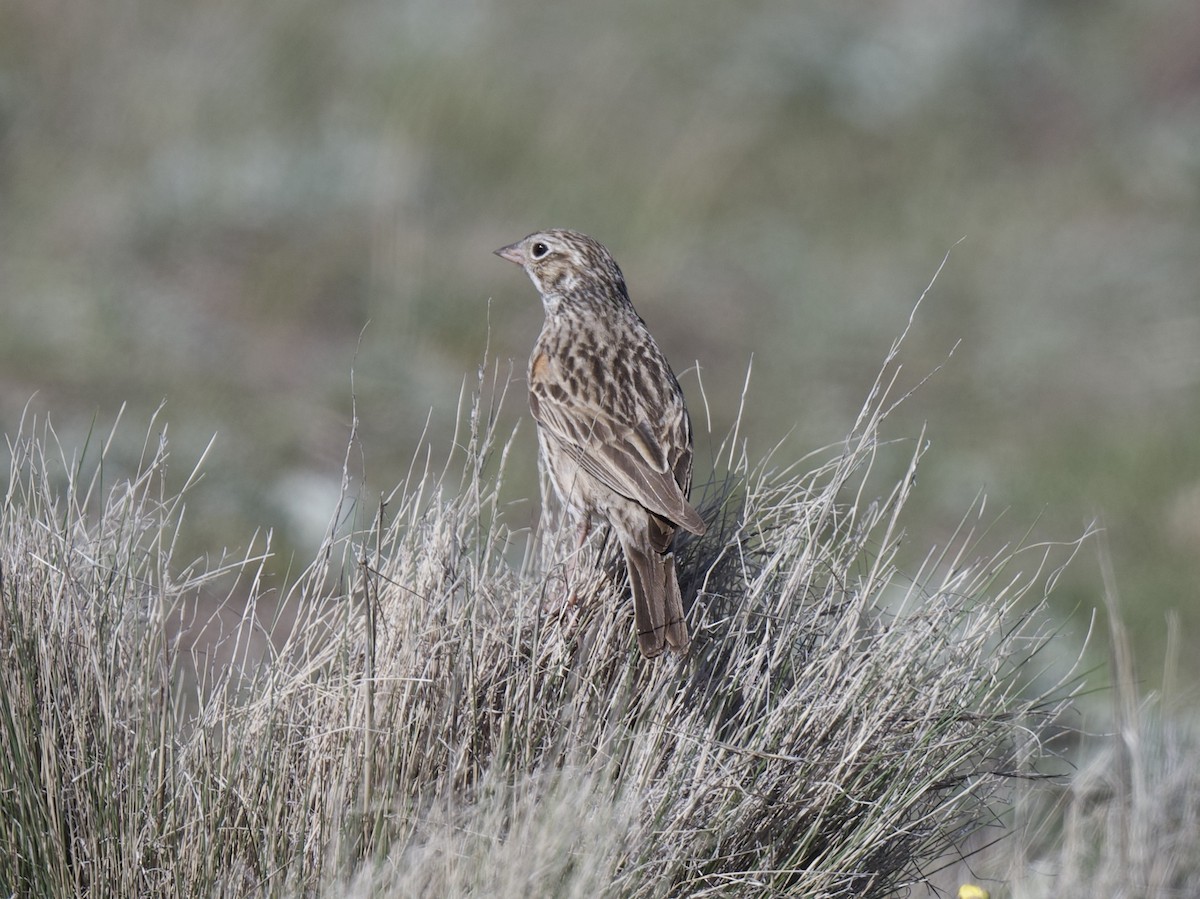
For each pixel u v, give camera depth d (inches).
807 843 280.5
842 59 1158.3
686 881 270.5
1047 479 698.2
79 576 291.1
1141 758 371.9
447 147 941.8
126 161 837.2
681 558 322.0
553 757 279.4
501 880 249.9
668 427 334.3
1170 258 968.9
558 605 305.4
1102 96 1224.8
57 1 944.9
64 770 272.2
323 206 817.5
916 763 289.4
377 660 285.1
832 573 308.0
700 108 1052.5
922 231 990.4
